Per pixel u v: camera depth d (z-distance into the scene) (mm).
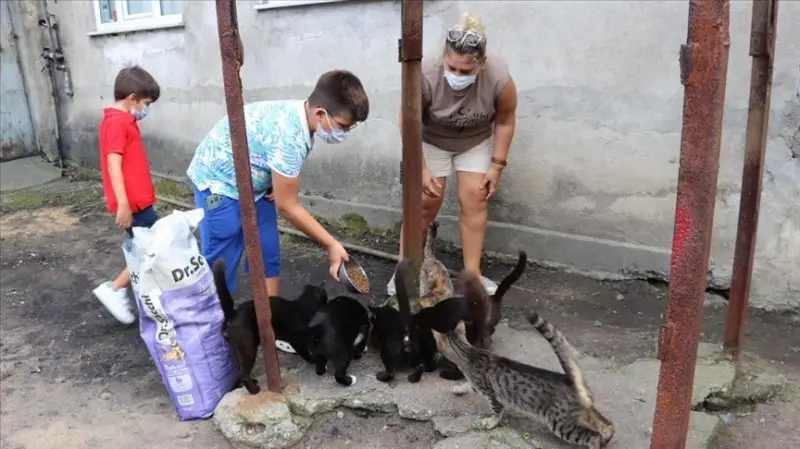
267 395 2887
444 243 4914
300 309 3088
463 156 3857
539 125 4332
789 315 3699
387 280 4547
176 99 6836
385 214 5297
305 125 2895
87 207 6906
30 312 4309
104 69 7691
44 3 8211
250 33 5801
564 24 4070
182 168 7051
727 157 3701
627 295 4090
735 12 3490
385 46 4941
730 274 3852
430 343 2996
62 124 8688
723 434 2736
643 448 2482
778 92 3469
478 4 4367
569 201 4352
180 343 2848
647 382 2957
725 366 3053
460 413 2789
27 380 3434
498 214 4656
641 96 3916
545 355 3275
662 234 4062
